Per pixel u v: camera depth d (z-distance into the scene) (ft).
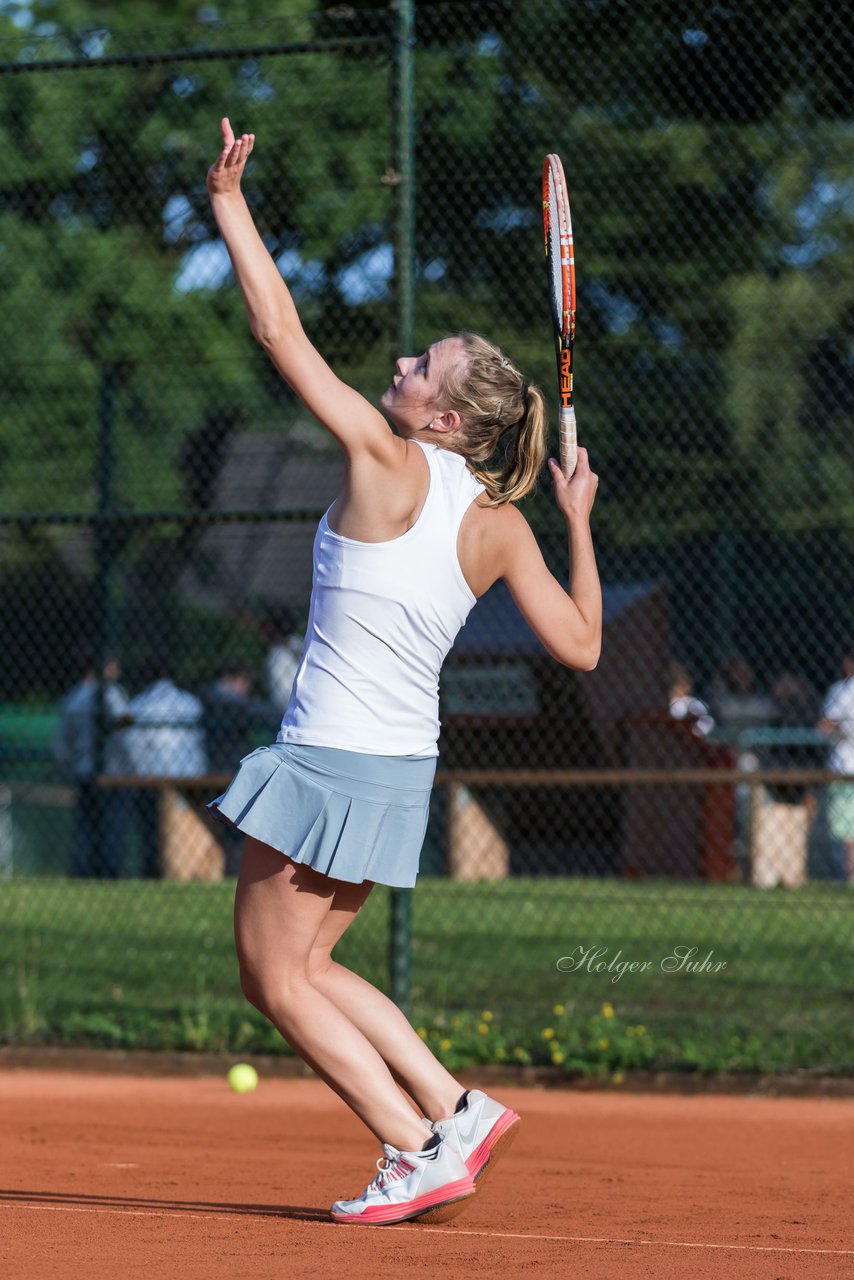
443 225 104.22
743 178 115.96
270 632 136.26
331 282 120.06
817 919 91.81
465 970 79.92
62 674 164.25
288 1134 53.47
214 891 101.19
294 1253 30.58
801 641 141.38
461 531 31.91
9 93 156.66
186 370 175.73
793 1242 34.09
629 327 123.13
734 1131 54.54
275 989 32.45
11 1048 67.87
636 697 114.93
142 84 159.12
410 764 32.04
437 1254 30.83
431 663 32.12
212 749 120.16
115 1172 44.06
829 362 140.77
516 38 101.19
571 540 33.71
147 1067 66.44
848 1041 65.82
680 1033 67.41
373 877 31.65
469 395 32.60
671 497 125.18
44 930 93.15
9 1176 42.37
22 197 162.40
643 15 93.30
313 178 126.52
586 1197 41.34
